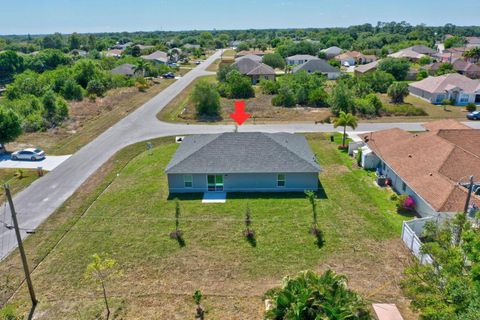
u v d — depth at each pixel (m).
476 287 12.05
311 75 76.12
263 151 31.44
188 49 165.62
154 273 20.83
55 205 28.86
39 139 45.47
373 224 25.50
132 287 19.75
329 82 83.75
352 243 23.30
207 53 174.88
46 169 36.25
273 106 62.09
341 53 127.94
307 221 25.97
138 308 18.30
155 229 25.27
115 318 17.72
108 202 29.23
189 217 26.77
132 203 29.03
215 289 19.53
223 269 21.11
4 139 39.94
